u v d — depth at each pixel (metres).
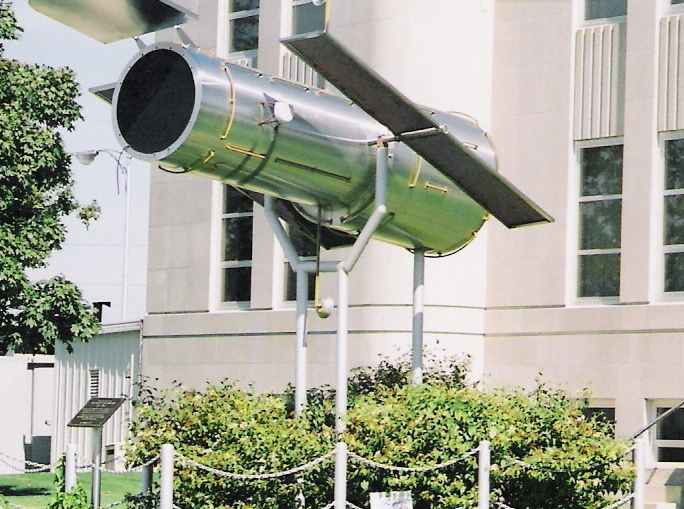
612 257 26.08
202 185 30.42
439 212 21.44
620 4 26.39
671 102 25.39
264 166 19.28
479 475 18.33
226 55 30.42
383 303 26.67
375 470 18.19
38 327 30.91
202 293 30.25
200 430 18.67
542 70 26.97
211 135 18.41
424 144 19.55
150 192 31.41
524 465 18.77
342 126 19.88
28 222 31.27
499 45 27.55
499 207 21.17
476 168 19.80
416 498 18.41
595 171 26.45
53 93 31.52
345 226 20.97
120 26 19.69
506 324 26.97
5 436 41.66
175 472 18.20
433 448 18.39
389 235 21.64
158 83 18.61
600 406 25.81
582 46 26.56
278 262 29.06
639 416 25.22
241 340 29.41
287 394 22.53
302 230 22.42
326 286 27.91
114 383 36.22
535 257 26.75
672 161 25.47
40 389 51.72
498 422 19.00
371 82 18.30
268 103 18.88
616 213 26.11
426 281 26.73
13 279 30.14
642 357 25.25
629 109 25.83
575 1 26.75
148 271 31.31
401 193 20.70
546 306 26.53
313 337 28.02
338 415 19.47
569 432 19.50
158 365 30.97
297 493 18.16
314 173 19.80
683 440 25.05
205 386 29.94
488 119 27.55
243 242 29.86
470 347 27.05
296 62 28.91
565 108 26.62
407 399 19.03
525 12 27.30
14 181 30.97
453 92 27.09
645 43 25.70
